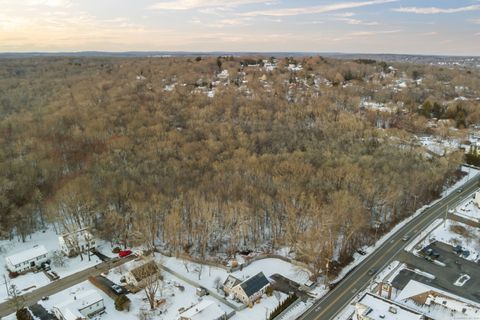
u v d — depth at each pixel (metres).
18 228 105.00
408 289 79.94
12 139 156.50
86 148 150.62
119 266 92.38
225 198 106.81
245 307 77.75
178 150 145.00
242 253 98.25
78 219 104.75
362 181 110.94
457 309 74.81
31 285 86.00
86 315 75.25
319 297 80.31
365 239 101.75
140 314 75.75
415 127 188.75
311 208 96.94
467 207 119.38
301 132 167.00
